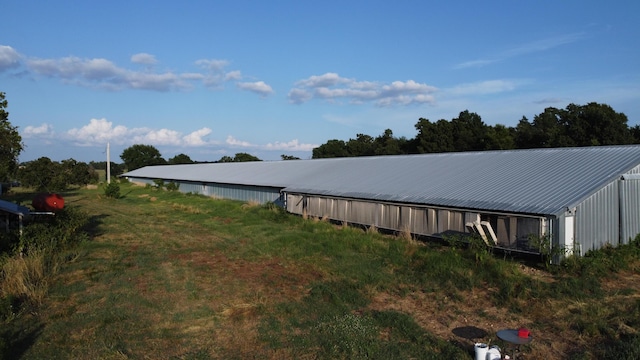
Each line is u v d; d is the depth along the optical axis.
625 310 8.92
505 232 13.87
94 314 9.41
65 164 61.28
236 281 12.02
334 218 21.78
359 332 8.09
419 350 7.37
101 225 23.36
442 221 16.03
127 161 90.19
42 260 12.64
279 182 29.45
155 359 7.27
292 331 8.35
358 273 12.34
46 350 7.62
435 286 11.05
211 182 39.75
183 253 15.95
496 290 10.63
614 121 36.56
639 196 15.10
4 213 14.95
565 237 12.64
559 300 9.69
